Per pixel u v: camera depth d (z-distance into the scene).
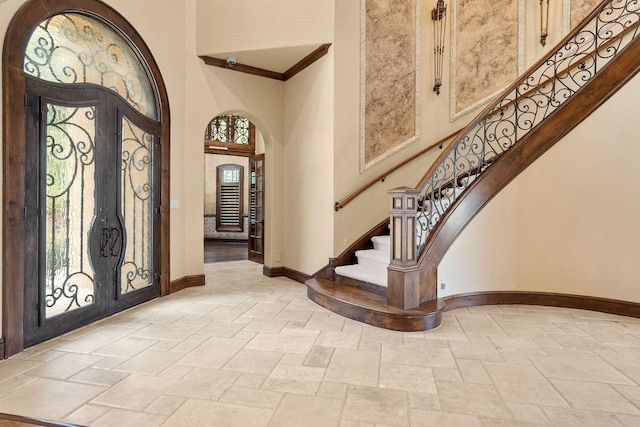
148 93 4.07
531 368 2.38
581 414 1.85
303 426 1.74
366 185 4.50
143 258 3.97
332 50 4.30
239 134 8.76
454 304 3.72
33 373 2.28
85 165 3.21
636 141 3.47
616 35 3.80
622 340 2.89
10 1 2.54
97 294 3.34
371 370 2.35
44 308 2.83
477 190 3.79
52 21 2.96
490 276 3.90
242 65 4.96
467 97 5.03
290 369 2.36
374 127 4.66
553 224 3.83
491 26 4.88
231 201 11.18
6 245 2.53
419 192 3.31
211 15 4.59
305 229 4.92
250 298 4.17
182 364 2.42
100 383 2.16
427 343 2.82
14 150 2.57
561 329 3.15
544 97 4.41
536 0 4.66
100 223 3.36
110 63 3.55
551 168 3.81
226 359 2.51
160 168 4.16
